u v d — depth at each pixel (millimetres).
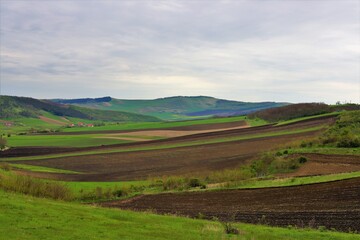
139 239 20141
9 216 21750
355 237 24156
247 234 24047
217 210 38938
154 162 87250
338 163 56156
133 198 48969
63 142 140750
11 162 94062
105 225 22906
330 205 36250
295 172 55250
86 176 72312
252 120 178500
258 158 68812
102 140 144625
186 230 23766
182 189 53469
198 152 95875
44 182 40469
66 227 20938
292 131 109938
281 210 36438
